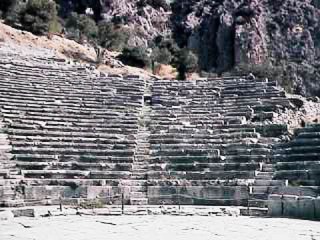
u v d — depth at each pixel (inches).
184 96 1310.3
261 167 902.4
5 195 838.5
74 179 904.9
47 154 959.6
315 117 1244.5
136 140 1047.6
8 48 1668.3
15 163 911.7
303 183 832.3
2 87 1203.9
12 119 1050.1
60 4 3614.7
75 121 1104.2
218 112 1176.2
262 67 2679.6
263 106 1176.2
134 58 2298.2
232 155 958.4
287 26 3823.8
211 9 3934.5
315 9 4001.0
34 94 1203.2
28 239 505.0
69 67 1518.2
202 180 905.5
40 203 858.8
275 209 740.7
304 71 3356.3
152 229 584.4
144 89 1368.1
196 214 756.6
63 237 519.2
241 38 3543.3
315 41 3818.9
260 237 521.3
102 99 1248.8
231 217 718.5
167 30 3791.8
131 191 903.7
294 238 514.3
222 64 3553.2
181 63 2459.4
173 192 900.6
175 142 1035.9
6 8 2290.8
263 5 3946.9
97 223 642.2
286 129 1023.0
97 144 1010.1
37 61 1544.0
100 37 2640.3
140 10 3757.4
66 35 2410.2
